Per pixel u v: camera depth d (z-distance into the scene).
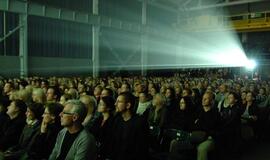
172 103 6.46
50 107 3.73
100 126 4.19
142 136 3.67
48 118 3.75
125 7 24.05
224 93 8.72
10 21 16.00
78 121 3.04
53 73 18.66
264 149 6.80
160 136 5.67
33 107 4.14
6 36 15.80
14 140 4.21
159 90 8.39
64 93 5.87
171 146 5.27
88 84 9.91
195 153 5.09
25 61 16.52
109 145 3.84
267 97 9.31
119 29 22.84
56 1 18.64
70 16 18.78
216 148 5.20
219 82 13.71
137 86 7.46
